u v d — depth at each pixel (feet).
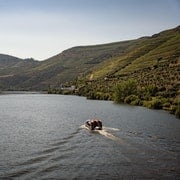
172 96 486.38
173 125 243.81
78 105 471.62
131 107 421.59
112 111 365.61
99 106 444.14
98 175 120.47
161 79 636.89
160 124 249.75
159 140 182.80
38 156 146.92
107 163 135.54
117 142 177.47
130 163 135.64
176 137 192.13
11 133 209.15
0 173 121.39
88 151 156.76
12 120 282.97
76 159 142.00
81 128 229.25
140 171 125.08
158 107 401.29
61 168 128.57
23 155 148.77
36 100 633.20
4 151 156.76
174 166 131.44
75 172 123.65
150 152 153.79
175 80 602.85
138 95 513.86
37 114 339.16
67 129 225.56
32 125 248.32
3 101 604.49
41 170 125.70
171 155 148.25
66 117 305.73
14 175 119.34
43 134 204.95
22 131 217.56
